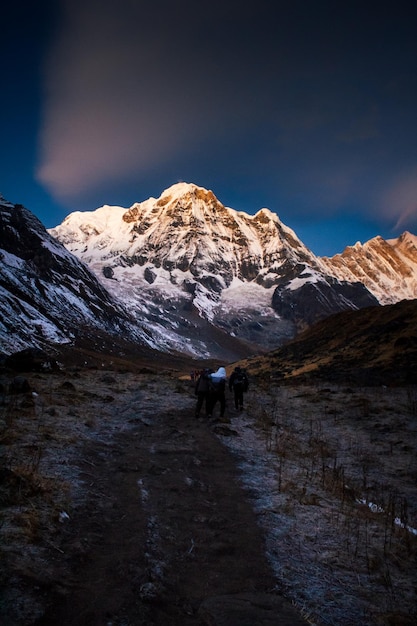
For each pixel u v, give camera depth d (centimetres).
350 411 1474
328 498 676
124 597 366
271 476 763
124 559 423
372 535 550
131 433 963
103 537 467
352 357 2762
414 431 1204
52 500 522
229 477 736
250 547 481
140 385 1702
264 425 1214
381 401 1606
